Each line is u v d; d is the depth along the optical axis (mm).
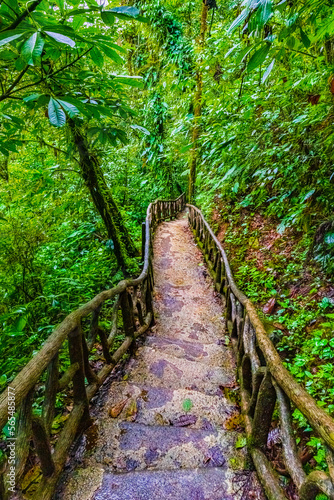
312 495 1219
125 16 1200
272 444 1992
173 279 5703
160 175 12016
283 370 1551
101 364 2822
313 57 2377
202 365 3006
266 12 1158
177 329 3996
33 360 1443
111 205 5262
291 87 2846
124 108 2014
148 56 9789
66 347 2908
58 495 1566
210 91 4762
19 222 3771
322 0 1423
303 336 3055
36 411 2160
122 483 1640
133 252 5660
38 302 3271
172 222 11258
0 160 4680
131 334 3094
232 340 3469
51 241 4703
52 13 1518
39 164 4902
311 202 3299
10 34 1011
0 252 3420
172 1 8477
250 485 1661
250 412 2080
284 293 3744
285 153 3285
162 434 2018
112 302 4199
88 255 4969
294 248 4184
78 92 1862
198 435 2031
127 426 2074
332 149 2877
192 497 1584
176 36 8797
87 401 2023
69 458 1810
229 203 6801
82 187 4711
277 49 1713
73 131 3523
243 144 3689
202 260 6555
